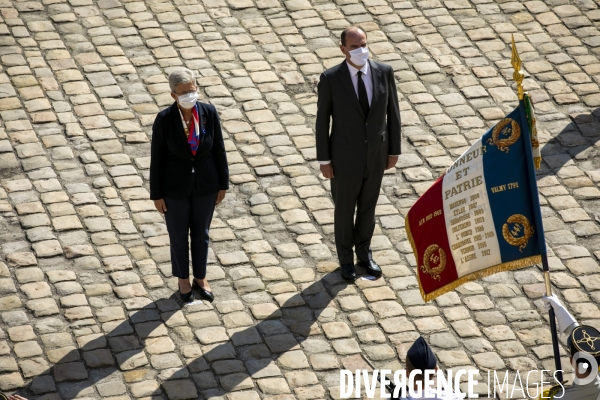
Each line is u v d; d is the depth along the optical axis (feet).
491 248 50.90
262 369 57.21
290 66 86.89
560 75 86.07
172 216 60.29
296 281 64.90
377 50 88.99
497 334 60.39
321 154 62.28
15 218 69.26
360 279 65.26
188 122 58.39
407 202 72.69
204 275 63.05
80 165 74.90
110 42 88.99
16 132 77.77
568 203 72.08
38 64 85.61
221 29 91.71
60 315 60.90
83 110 80.59
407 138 79.00
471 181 50.70
